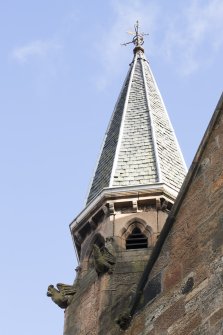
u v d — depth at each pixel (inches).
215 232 527.2
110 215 846.5
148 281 571.5
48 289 797.2
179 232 564.7
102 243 838.5
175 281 540.4
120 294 720.3
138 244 815.1
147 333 538.3
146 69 1192.2
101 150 1007.6
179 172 930.1
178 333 504.7
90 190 926.4
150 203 852.6
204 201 556.7
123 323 569.9
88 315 722.8
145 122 1021.8
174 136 1019.9
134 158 938.1
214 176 560.4
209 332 477.4
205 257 522.0
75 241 879.1
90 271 798.5
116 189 858.8
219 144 572.4
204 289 504.7
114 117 1073.5
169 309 530.0
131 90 1121.4
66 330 733.3
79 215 874.8
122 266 762.8
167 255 565.0
